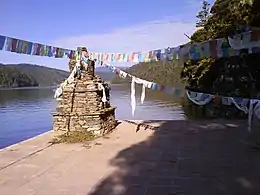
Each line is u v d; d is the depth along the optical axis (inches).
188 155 351.3
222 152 360.2
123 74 422.0
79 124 462.6
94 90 464.8
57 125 463.5
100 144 417.1
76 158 347.3
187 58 239.0
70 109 463.5
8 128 810.8
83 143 425.4
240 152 357.1
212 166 305.0
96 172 293.7
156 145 406.0
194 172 287.6
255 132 475.8
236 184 252.2
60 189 249.6
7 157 355.3
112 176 280.8
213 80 698.2
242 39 213.3
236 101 338.3
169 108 952.3
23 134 723.4
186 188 246.4
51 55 270.4
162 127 547.5
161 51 262.2
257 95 476.4
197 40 709.3
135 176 279.7
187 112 861.2
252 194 230.1
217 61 665.6
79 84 466.6
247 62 482.6
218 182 258.2
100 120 470.3
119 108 907.4
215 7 555.8
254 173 279.0
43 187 255.0
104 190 245.6
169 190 243.0
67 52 295.7
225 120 615.8
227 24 426.9
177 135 473.1
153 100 1125.1
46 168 310.0
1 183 266.1
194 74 802.8
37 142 438.6
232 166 302.8
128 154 361.1
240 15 338.6
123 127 550.3
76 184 261.0
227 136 453.1
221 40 221.9
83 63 471.5
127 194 236.8
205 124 569.9
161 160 332.5
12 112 1153.4
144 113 852.0
